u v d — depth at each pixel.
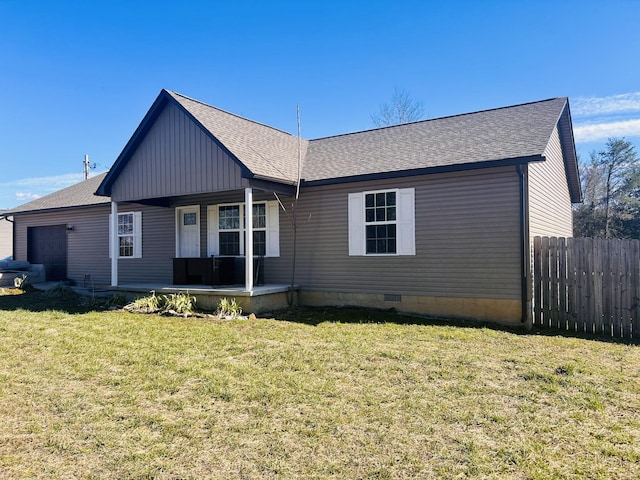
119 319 8.33
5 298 11.62
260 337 6.72
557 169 11.52
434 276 8.74
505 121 9.89
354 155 10.72
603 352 5.95
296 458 3.05
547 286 7.89
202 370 4.98
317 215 10.14
